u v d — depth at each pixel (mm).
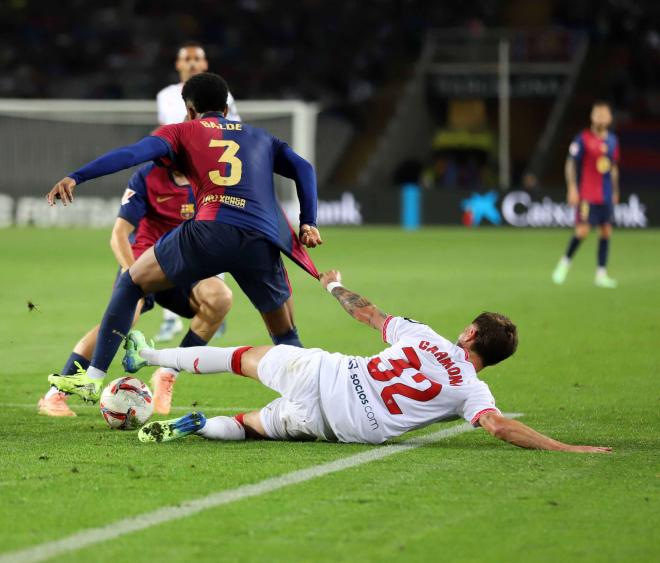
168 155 19594
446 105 104312
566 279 51500
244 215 19344
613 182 49000
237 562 12031
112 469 16250
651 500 14609
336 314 39031
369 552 12391
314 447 17812
